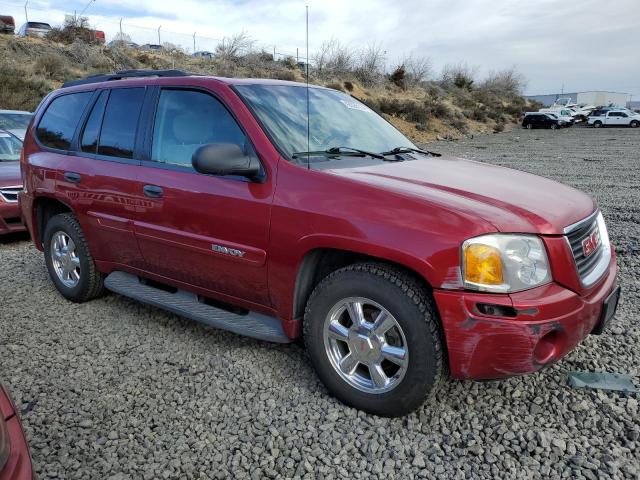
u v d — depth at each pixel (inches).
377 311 115.1
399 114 1450.5
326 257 125.2
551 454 103.1
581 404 118.3
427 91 1888.5
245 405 121.3
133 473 100.0
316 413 117.6
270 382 130.4
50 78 1000.9
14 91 834.2
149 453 105.5
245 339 154.0
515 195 117.2
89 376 134.7
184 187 138.9
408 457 103.9
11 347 150.4
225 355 143.9
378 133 160.2
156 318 170.7
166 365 139.6
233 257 130.7
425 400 110.0
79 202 170.9
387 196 109.9
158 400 123.6
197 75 153.3
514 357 101.0
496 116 1931.6
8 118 377.7
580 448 104.7
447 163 146.9
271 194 123.0
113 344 152.4
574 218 113.8
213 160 117.9
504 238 101.1
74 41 1263.5
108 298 189.2
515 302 99.3
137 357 144.4
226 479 98.6
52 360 143.2
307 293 125.6
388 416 115.0
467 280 100.5
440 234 102.2
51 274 191.0
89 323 167.3
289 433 110.9
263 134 128.8
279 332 129.1
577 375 129.4
